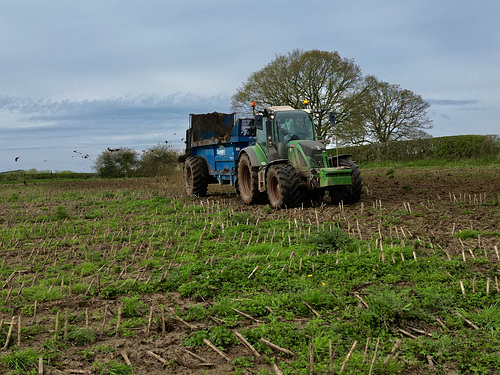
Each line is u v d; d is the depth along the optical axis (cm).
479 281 528
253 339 421
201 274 616
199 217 1109
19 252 825
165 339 433
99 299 555
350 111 3142
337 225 895
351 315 461
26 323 482
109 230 1004
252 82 3206
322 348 393
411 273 585
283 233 853
